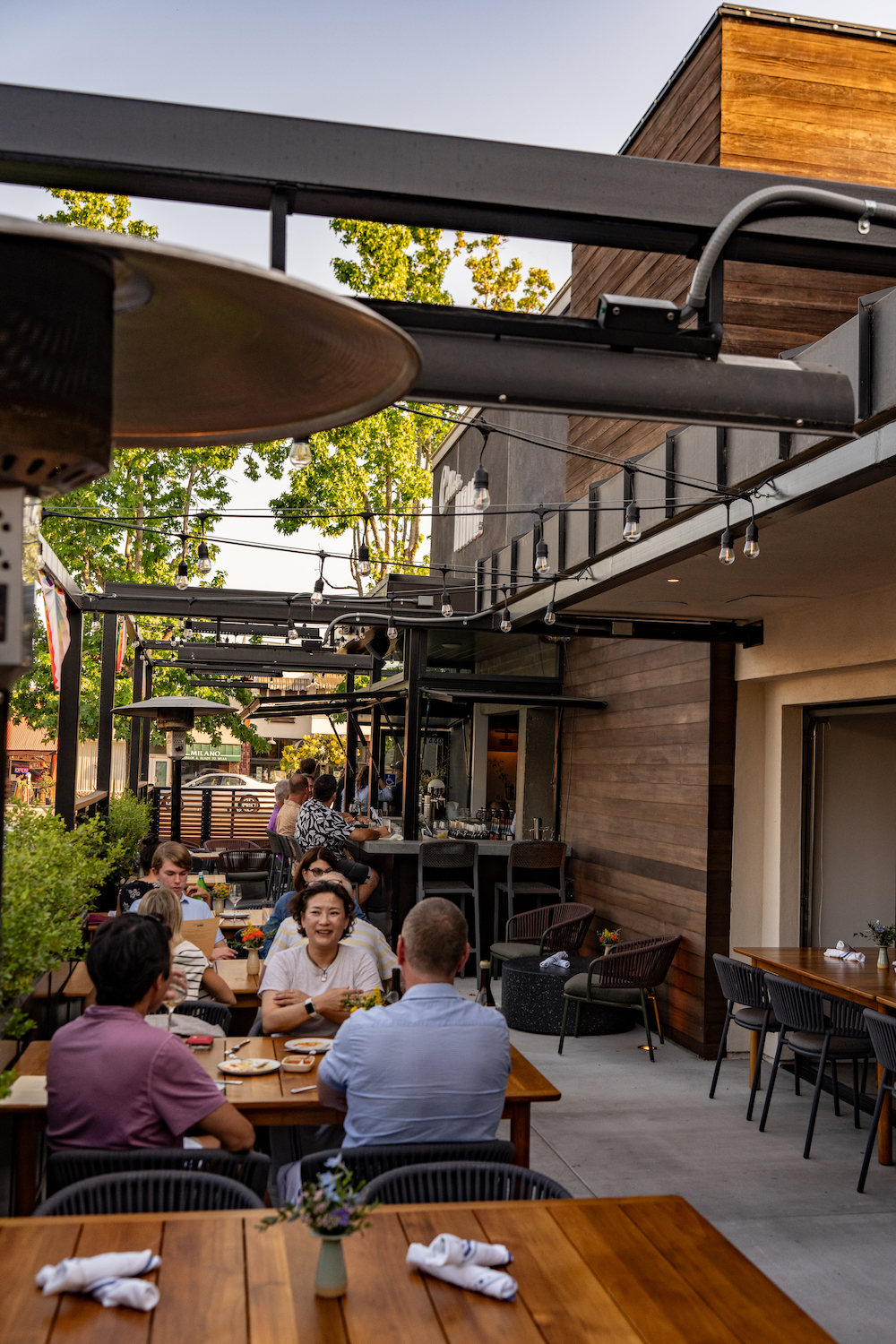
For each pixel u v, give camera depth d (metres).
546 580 6.42
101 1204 2.42
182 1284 1.94
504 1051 2.92
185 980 4.43
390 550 20.23
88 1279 1.90
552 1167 5.17
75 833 5.39
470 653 12.55
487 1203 2.35
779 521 4.38
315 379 1.29
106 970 2.83
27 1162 3.13
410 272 20.11
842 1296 3.96
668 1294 1.96
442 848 9.16
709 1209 4.72
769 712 7.58
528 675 10.80
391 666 13.08
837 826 7.54
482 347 2.33
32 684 16.34
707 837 7.44
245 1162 2.81
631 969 7.18
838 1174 5.19
